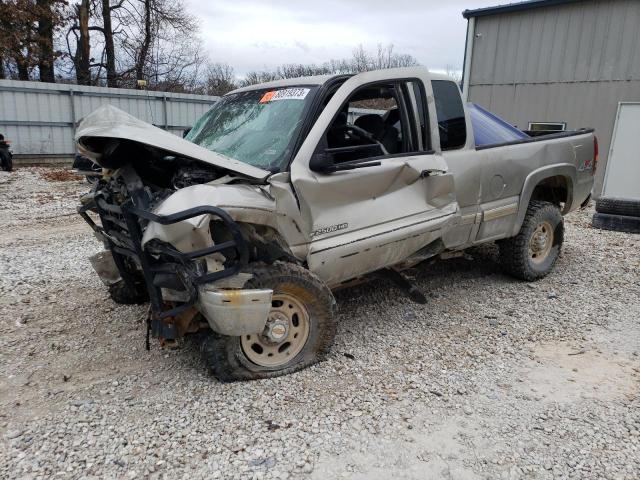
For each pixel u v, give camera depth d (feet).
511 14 43.11
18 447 9.40
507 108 44.96
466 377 11.99
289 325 11.88
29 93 57.77
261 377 11.73
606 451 9.34
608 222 27.27
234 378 11.55
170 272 10.61
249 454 9.28
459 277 19.13
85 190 42.01
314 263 11.89
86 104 61.52
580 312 15.89
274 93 13.78
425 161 13.91
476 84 46.42
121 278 15.57
